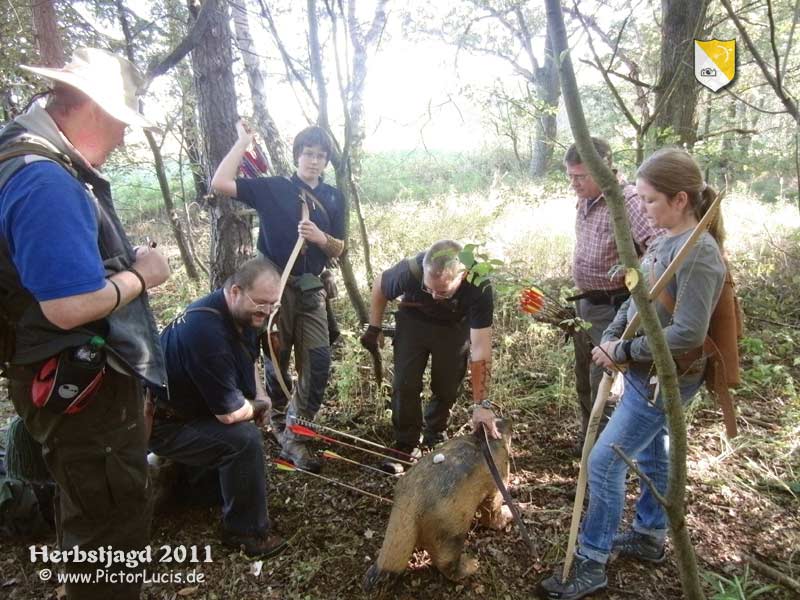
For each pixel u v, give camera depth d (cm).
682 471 139
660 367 132
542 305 222
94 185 180
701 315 188
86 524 189
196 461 257
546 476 315
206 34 468
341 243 334
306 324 337
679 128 481
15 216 153
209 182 505
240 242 518
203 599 237
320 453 342
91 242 162
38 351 169
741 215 751
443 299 281
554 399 392
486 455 246
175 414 259
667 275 161
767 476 301
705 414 366
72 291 154
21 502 259
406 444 332
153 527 278
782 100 246
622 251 126
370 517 284
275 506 294
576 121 119
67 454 180
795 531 266
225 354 246
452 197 916
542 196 758
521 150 1362
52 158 162
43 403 169
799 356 434
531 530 272
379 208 941
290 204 338
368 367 427
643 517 247
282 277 307
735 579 233
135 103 192
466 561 244
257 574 249
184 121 663
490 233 674
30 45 623
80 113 175
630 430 215
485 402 267
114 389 184
